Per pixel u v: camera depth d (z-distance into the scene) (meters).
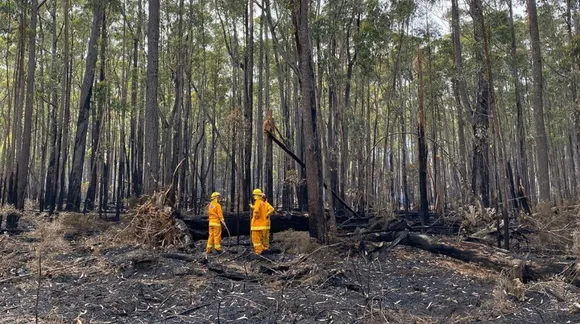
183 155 28.91
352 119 21.92
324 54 23.36
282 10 21.81
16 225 15.55
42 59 26.42
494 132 12.67
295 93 25.09
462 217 15.02
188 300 7.51
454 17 21.08
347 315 6.67
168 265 9.68
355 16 22.03
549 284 7.90
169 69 27.23
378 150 29.64
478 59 18.77
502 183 12.15
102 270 9.30
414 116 31.25
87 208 24.27
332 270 9.23
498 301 7.42
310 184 12.44
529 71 27.45
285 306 7.05
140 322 6.46
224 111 31.77
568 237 11.80
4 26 20.98
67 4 22.80
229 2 22.42
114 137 33.44
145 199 13.95
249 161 18.42
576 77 21.72
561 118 30.00
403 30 22.42
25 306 6.98
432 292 8.36
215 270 9.17
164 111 26.27
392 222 14.22
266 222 11.64
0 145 34.75
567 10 22.70
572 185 32.06
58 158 21.58
